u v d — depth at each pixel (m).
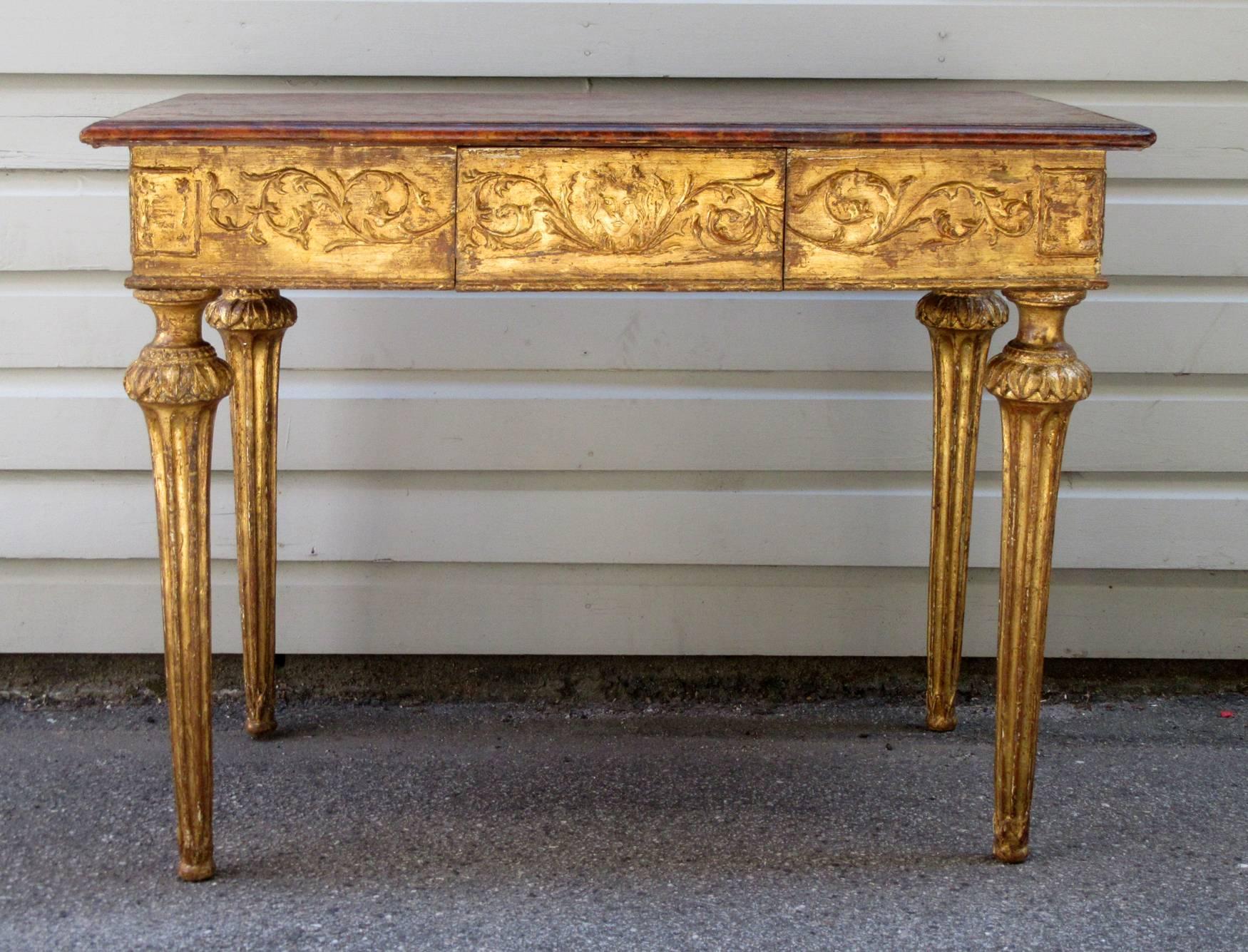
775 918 2.04
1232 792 2.46
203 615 2.02
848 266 1.91
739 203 1.89
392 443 2.74
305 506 2.77
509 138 1.84
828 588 2.84
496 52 2.63
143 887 2.11
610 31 2.63
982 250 1.91
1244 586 2.84
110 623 2.81
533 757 2.61
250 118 1.86
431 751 2.63
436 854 2.23
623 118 1.93
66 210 2.65
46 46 2.59
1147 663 2.91
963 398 2.53
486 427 2.74
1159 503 2.79
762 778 2.52
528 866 2.19
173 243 1.87
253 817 2.34
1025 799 2.17
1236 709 2.85
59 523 2.77
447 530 2.79
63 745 2.64
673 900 2.09
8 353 2.69
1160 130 2.67
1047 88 2.68
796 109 2.12
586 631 2.85
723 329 2.72
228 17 2.61
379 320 2.71
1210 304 2.71
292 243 1.88
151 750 2.62
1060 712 2.84
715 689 2.90
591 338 2.72
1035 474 2.02
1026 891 2.11
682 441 2.75
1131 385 2.76
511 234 1.89
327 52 2.63
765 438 2.76
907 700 2.89
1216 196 2.71
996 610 2.85
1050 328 1.97
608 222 1.89
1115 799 2.43
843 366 2.74
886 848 2.25
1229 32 2.64
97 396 2.71
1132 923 2.03
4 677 2.85
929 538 2.79
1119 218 2.70
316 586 2.81
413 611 2.83
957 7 2.63
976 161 1.89
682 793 2.46
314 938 1.98
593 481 2.78
